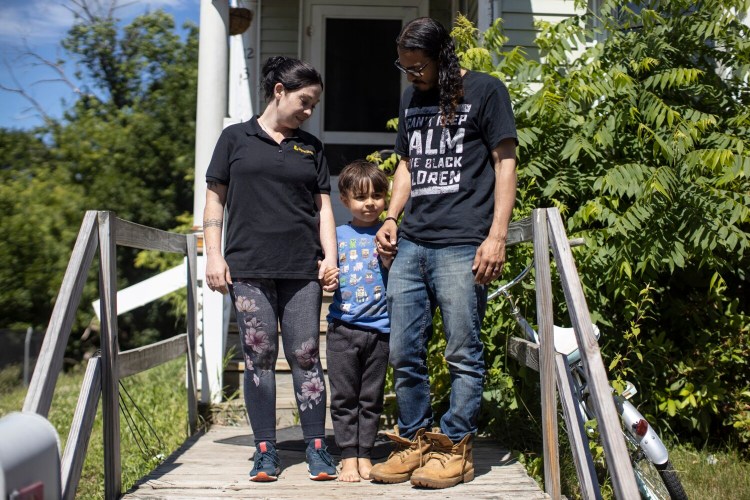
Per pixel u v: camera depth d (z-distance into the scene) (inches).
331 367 140.9
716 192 182.9
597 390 101.7
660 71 207.0
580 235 186.7
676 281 208.5
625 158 201.3
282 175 135.0
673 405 192.4
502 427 174.7
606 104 204.4
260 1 316.5
